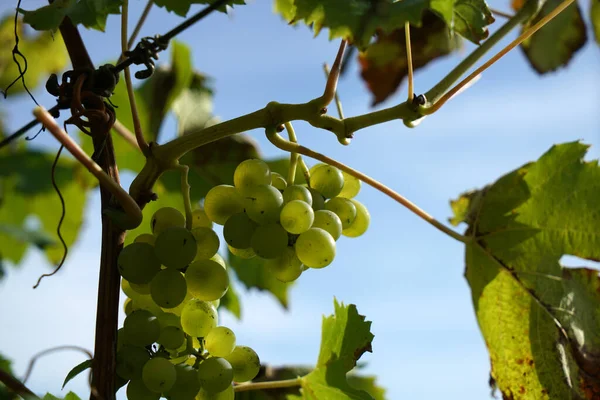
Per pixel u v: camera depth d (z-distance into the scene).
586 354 0.68
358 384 0.78
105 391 0.60
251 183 0.62
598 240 0.68
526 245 0.69
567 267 0.69
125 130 0.78
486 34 0.67
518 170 0.70
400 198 0.67
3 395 0.58
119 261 0.60
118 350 0.61
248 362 0.62
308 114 0.62
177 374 0.61
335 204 0.64
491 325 0.71
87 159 0.59
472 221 0.71
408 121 0.63
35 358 0.59
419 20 0.61
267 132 0.63
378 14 0.61
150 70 0.64
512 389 0.70
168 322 0.62
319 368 0.65
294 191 0.62
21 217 0.83
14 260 0.83
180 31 0.64
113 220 0.60
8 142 0.62
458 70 0.66
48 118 0.58
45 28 0.64
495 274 0.70
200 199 0.80
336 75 0.62
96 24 0.65
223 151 0.79
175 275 0.60
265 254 0.61
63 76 0.63
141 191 0.62
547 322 0.69
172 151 0.62
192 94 0.82
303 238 0.61
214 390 0.61
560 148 0.69
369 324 0.65
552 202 0.69
